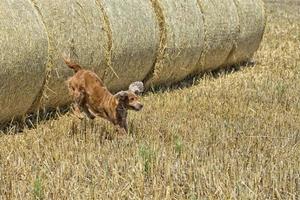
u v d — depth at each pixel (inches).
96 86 472.7
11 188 351.6
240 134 481.1
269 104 604.1
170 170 381.1
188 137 472.7
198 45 717.9
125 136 459.5
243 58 864.9
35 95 508.1
